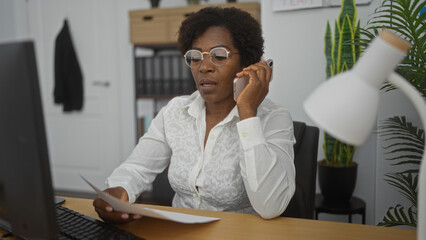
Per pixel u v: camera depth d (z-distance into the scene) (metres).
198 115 1.21
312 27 2.11
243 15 1.19
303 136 1.33
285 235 0.79
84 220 0.84
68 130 3.69
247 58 1.18
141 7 3.32
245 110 0.99
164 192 2.87
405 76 1.41
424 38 1.36
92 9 3.46
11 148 0.58
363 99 0.49
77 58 3.55
